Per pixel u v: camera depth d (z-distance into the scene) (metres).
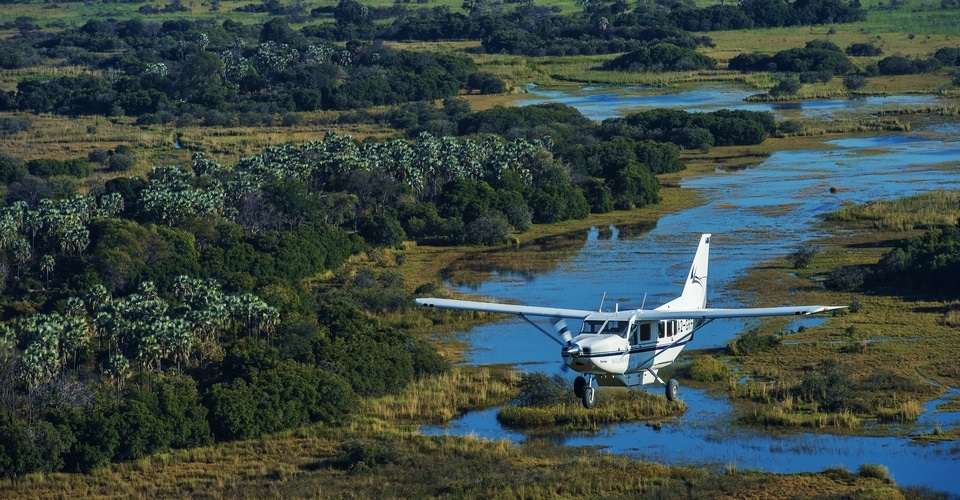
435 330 98.44
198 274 108.81
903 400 75.44
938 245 107.88
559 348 91.81
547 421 74.25
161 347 82.12
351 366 81.88
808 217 137.75
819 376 79.00
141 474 68.25
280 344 87.31
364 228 133.25
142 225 123.31
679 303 55.78
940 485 61.44
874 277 107.75
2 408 75.44
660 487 61.38
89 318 95.75
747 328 94.56
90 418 70.94
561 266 120.00
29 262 114.44
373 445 69.12
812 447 68.25
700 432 71.56
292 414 75.06
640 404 75.75
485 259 125.25
